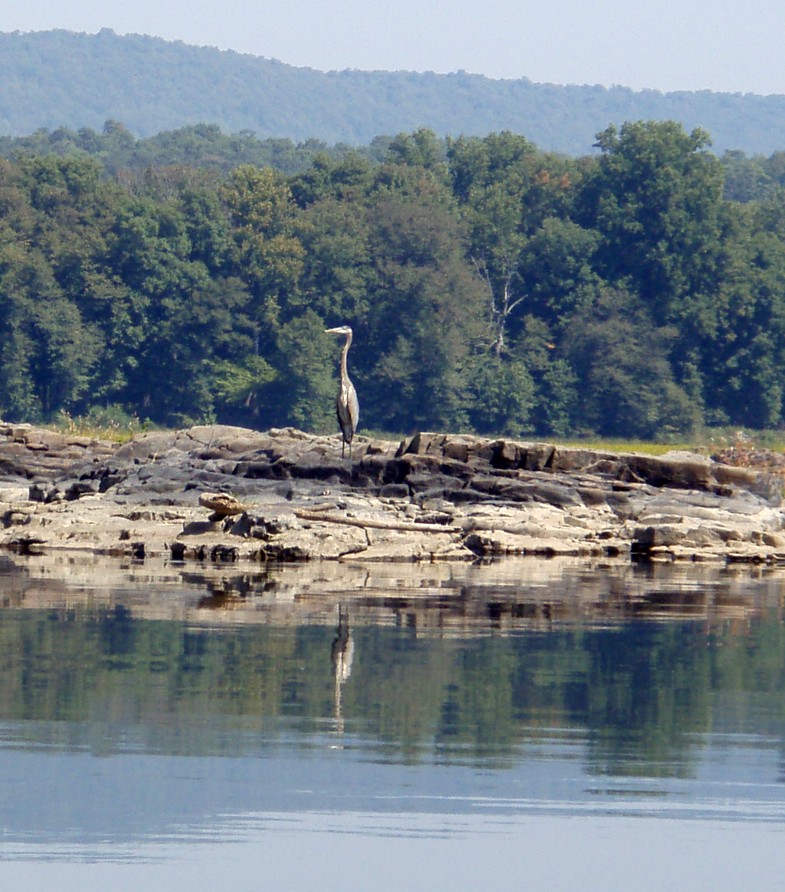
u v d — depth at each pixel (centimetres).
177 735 5994
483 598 9925
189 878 4578
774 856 4831
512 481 14312
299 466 15000
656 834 4997
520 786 5438
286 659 7494
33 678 6956
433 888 4553
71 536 12825
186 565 11762
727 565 12812
